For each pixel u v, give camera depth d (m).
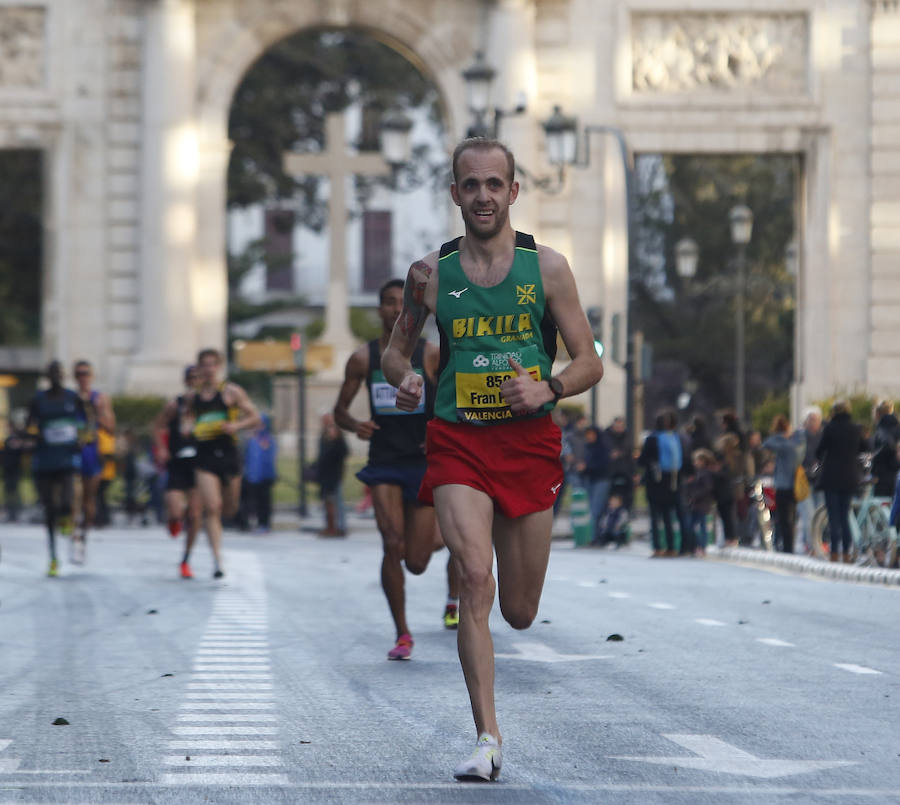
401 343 17.28
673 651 27.06
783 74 100.88
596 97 100.31
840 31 100.44
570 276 16.81
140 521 84.56
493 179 16.55
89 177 101.75
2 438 97.50
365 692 22.08
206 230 101.81
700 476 60.62
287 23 102.38
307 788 15.41
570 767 16.48
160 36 99.94
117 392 101.25
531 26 100.25
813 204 100.75
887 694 22.00
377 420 26.34
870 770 16.41
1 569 47.00
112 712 20.30
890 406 51.16
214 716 19.97
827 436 50.41
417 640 28.56
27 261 151.38
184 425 43.62
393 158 72.19
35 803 14.75
